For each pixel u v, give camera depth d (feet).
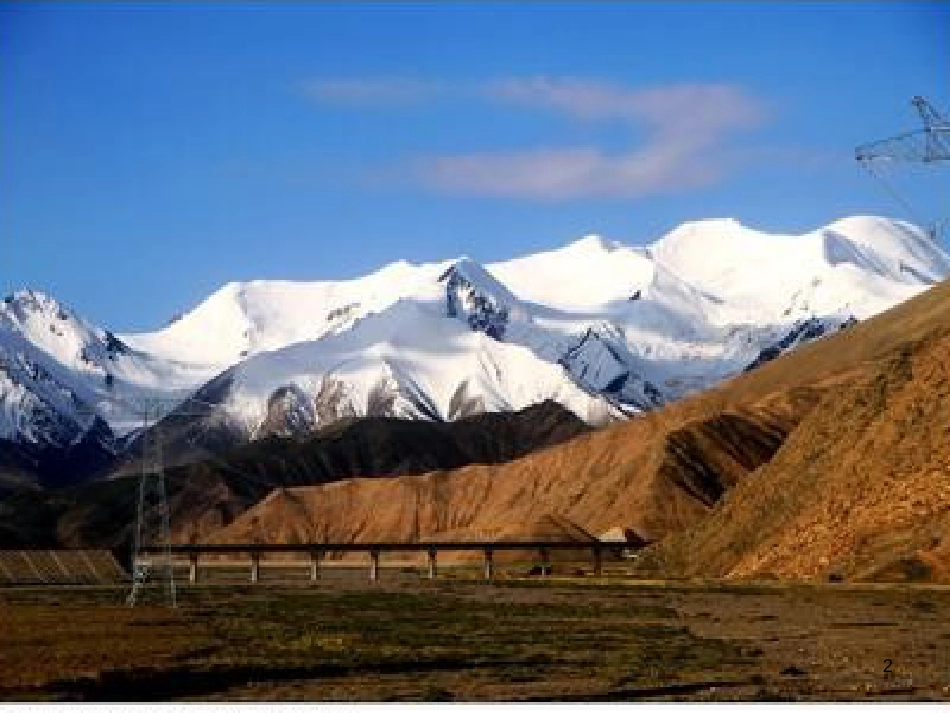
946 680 328.29
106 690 316.40
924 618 522.47
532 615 599.98
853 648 417.49
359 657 395.96
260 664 371.76
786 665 368.48
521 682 336.70
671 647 431.43
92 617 566.77
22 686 316.19
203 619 576.20
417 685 329.31
